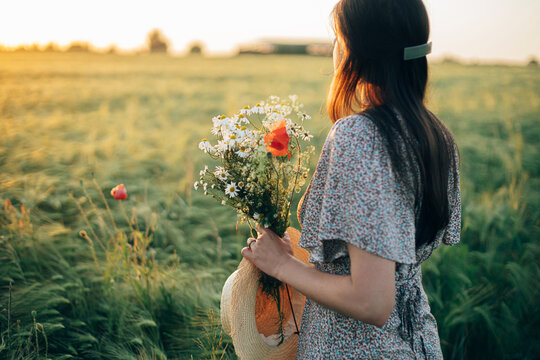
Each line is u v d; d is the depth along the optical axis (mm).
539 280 2922
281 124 1113
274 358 1216
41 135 7855
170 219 4172
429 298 2643
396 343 968
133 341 2209
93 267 2941
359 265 820
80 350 2271
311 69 34625
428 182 896
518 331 2547
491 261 3131
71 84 19203
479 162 6656
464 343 2504
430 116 958
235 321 1138
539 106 13969
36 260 2904
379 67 928
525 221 4031
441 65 43906
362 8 910
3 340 2004
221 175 1142
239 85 21109
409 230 860
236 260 3311
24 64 32250
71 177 5109
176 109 13023
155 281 2611
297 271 958
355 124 863
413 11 905
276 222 1133
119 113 11664
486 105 13898
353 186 833
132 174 5555
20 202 4016
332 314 998
